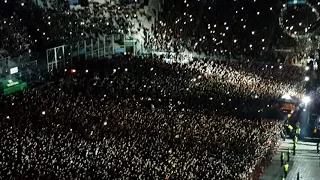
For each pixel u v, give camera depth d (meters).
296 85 49.94
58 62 53.38
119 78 49.56
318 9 70.38
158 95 44.78
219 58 61.78
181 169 29.72
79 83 47.53
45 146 31.20
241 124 38.59
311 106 43.28
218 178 29.20
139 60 57.53
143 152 31.75
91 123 36.34
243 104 43.69
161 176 28.55
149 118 38.25
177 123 37.59
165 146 33.00
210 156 32.16
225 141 34.84
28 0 61.72
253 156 33.03
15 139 31.83
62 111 38.59
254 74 54.09
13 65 48.81
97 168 28.86
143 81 48.75
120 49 62.06
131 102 42.25
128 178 27.91
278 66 58.31
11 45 51.88
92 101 41.84
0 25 54.31
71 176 27.48
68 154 30.41
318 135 40.19
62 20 61.50
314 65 53.09
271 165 34.25
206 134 35.78
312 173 33.09
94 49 59.69
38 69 50.84
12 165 28.11
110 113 38.97
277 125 39.38
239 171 30.64
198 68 54.94
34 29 58.22
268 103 44.03
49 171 27.91
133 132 35.12
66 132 34.00
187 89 46.41
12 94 42.72
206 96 45.25
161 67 54.31
